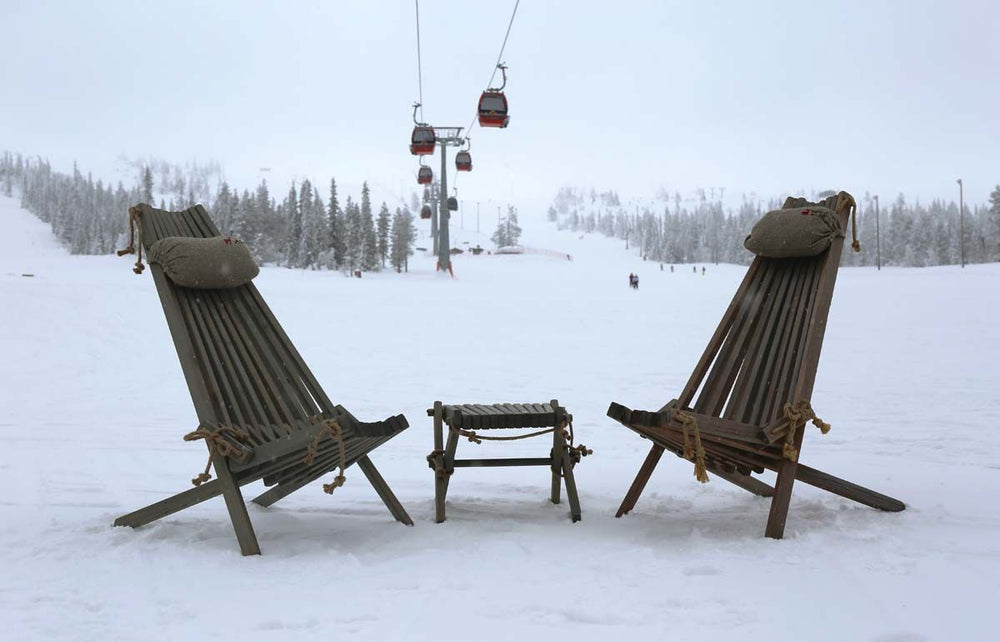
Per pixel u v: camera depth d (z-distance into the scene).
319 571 3.17
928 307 22.91
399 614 2.68
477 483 4.92
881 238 118.81
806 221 3.98
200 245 3.85
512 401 8.30
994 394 8.17
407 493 4.69
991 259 98.69
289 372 4.09
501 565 3.22
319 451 3.51
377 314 20.84
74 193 143.25
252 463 3.49
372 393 8.85
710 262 131.25
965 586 2.90
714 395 4.09
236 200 78.00
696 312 23.55
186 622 2.63
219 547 3.55
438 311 22.55
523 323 19.22
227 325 4.03
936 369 10.40
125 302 18.80
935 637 2.46
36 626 2.59
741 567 3.15
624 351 13.41
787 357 3.91
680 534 3.72
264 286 32.81
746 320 4.25
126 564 3.28
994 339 14.16
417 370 10.84
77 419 7.10
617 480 4.99
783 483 3.66
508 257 93.69
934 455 5.43
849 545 3.44
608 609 2.69
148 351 12.30
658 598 2.81
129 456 5.60
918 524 3.77
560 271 66.25
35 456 5.57
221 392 3.80
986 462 5.17
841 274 52.72
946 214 136.00
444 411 4.07
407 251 69.00
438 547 3.52
